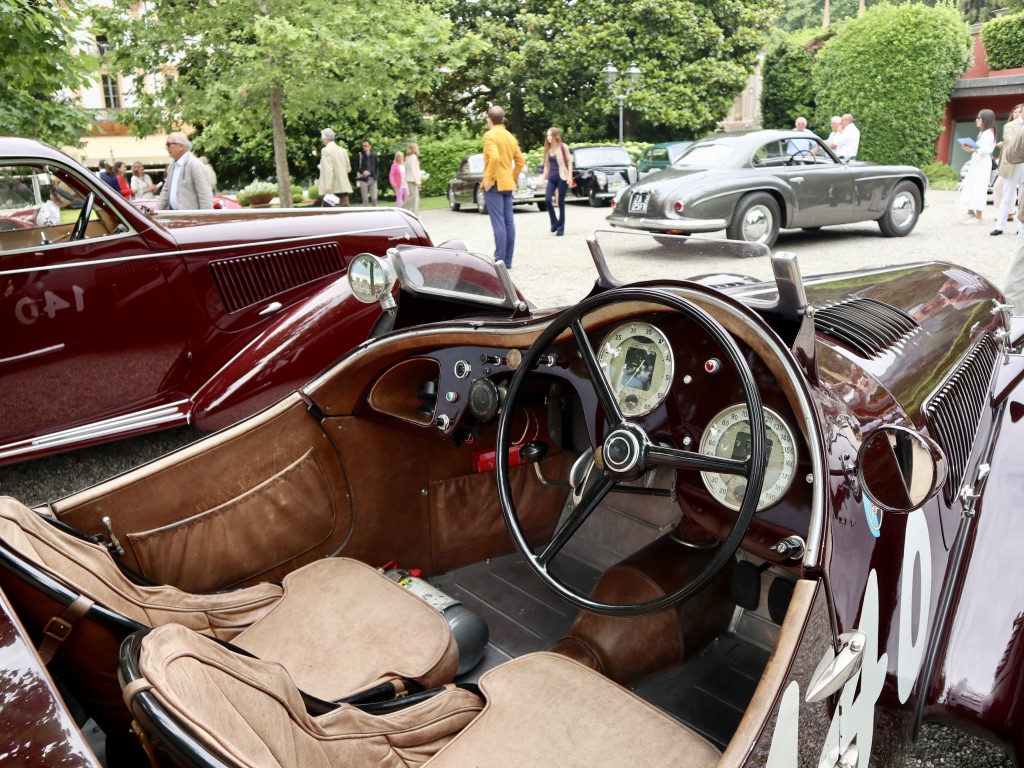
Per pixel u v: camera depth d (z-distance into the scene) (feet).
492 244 36.70
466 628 7.76
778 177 31.63
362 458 8.63
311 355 13.91
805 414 5.33
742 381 5.30
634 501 9.22
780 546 5.42
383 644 6.98
